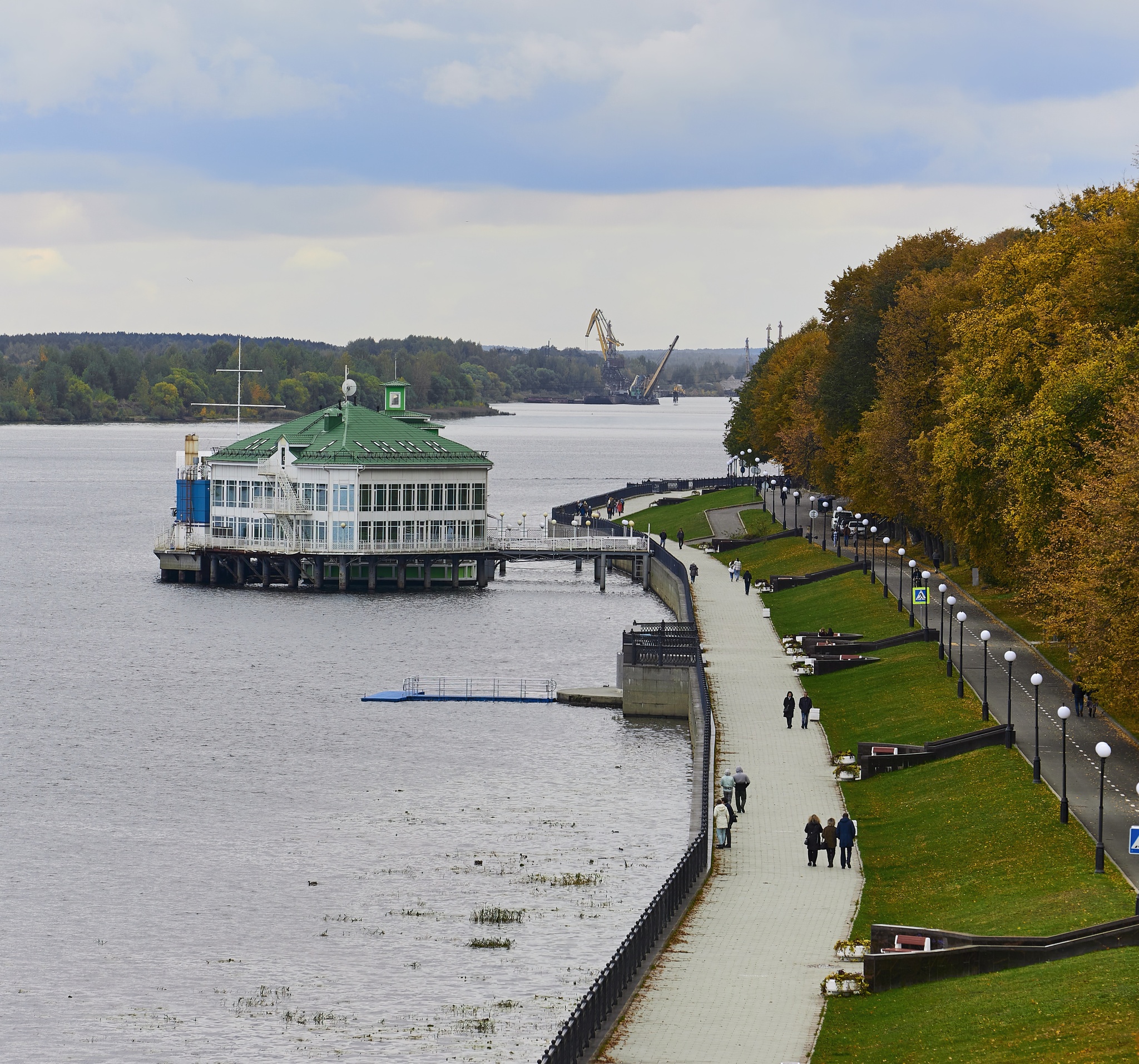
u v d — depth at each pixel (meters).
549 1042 117.25
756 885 136.00
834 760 181.25
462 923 143.12
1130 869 130.00
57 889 155.38
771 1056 99.31
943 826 150.25
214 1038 119.56
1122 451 162.50
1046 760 163.88
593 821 177.25
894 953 110.25
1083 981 104.19
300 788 195.00
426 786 194.88
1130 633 152.62
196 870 161.25
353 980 130.38
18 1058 116.88
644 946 116.25
